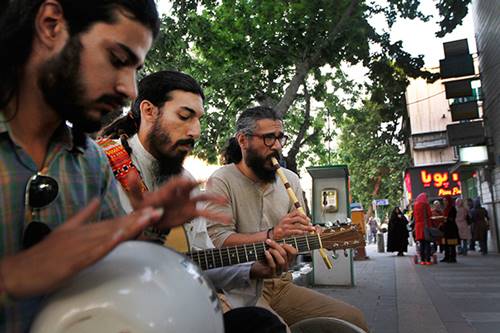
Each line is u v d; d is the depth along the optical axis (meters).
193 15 12.95
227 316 1.47
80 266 0.73
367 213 41.06
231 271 2.19
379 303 7.14
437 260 14.78
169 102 2.25
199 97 2.34
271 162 2.80
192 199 1.11
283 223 2.39
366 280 9.83
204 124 14.35
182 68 13.25
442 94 30.39
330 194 8.72
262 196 2.82
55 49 0.99
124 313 0.84
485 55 16.14
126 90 1.05
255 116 2.79
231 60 13.55
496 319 5.81
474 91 17.27
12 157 1.01
